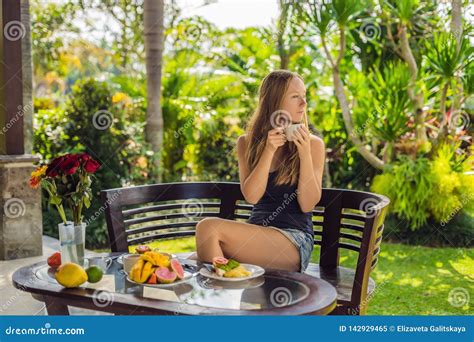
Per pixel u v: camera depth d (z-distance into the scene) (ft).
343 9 21.07
